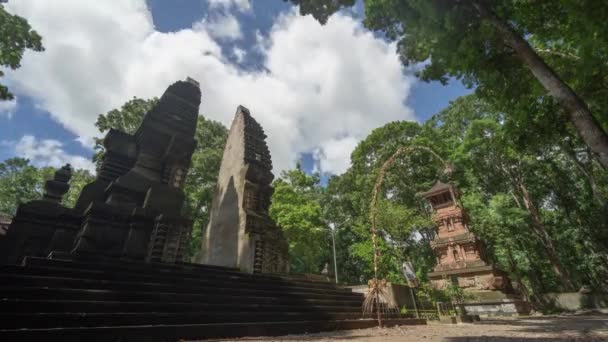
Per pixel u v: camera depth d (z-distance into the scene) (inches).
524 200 1068.5
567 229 1051.3
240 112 751.1
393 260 887.1
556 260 954.7
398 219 868.0
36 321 171.5
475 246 852.0
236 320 273.1
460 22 311.4
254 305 311.6
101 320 196.7
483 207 1002.7
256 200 613.3
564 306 871.1
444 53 348.8
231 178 671.1
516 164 1096.2
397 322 436.5
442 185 983.0
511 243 1002.1
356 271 1521.9
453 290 649.6
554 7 305.1
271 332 282.0
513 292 818.8
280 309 336.2
